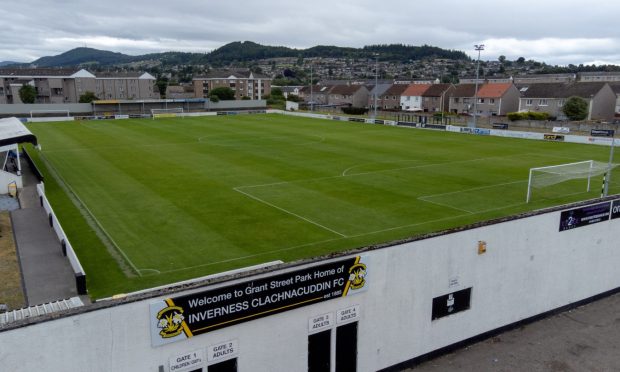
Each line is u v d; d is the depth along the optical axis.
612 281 16.69
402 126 74.56
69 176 36.56
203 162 42.38
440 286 12.80
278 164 41.56
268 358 10.78
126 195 30.86
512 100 100.00
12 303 16.02
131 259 20.36
